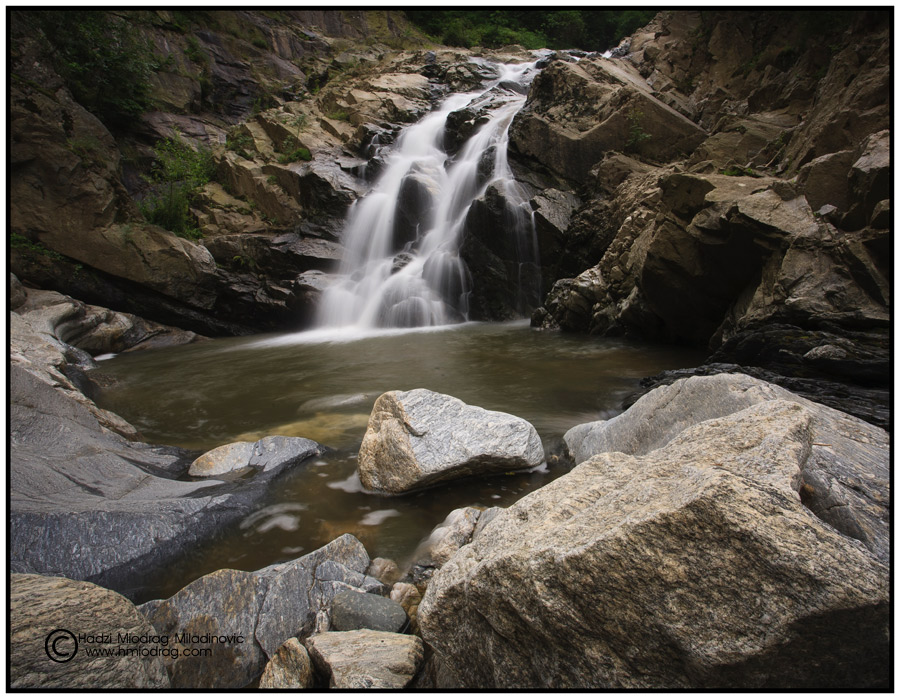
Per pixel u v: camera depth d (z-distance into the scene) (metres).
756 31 15.20
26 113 13.39
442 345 11.79
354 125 22.69
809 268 7.02
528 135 15.64
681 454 2.57
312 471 4.91
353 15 33.66
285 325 16.80
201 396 8.55
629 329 11.16
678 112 15.73
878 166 6.50
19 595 2.29
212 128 24.08
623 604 1.93
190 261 15.48
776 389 4.13
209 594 2.96
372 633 2.67
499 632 2.20
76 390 6.90
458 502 4.25
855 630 1.69
